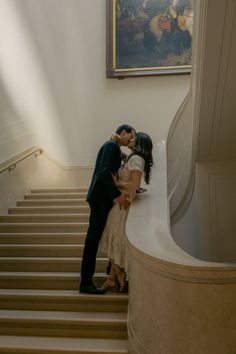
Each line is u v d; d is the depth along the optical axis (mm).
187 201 5121
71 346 2578
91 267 3012
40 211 5031
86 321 2756
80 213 4887
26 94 6758
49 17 7633
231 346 1904
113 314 2893
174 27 7422
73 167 7430
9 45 6367
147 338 2123
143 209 2906
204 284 1933
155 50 7430
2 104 5914
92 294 3008
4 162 5254
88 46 7660
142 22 7508
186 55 7340
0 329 2838
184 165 5012
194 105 3977
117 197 2822
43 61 7414
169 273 2002
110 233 2918
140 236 2441
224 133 4273
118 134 3111
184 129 4953
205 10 2881
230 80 3496
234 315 1916
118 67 7484
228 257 4688
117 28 7539
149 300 2121
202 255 4699
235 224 4727
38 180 6348
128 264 2621
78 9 7730
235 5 2781
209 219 4754
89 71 7621
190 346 1935
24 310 3055
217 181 4820
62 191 6016
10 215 4770
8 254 3893
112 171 2906
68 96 7562
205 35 3070
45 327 2797
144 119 7395
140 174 2922
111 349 2508
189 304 1946
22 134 6453
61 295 3035
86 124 7516
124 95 7516
